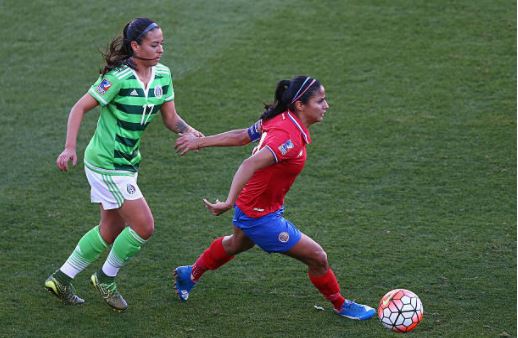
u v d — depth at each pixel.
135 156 22.09
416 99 36.41
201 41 41.03
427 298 23.48
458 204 28.89
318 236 26.91
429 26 42.22
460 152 32.41
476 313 22.72
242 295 23.73
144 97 21.47
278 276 24.77
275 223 21.45
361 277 24.59
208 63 39.28
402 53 40.03
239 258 25.77
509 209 28.52
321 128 34.22
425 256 25.72
